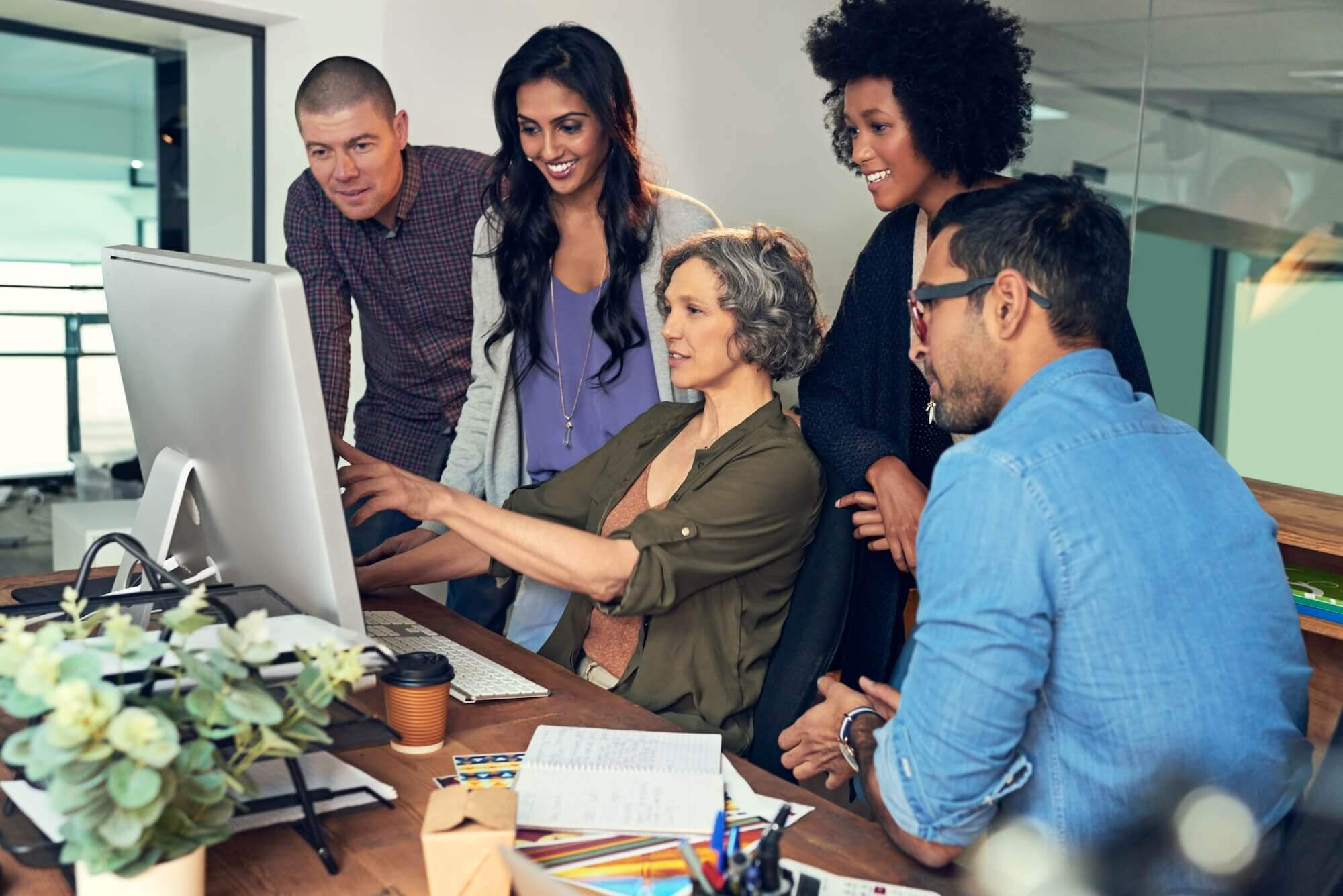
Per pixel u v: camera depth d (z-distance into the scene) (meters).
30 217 3.86
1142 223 4.55
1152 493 1.16
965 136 2.08
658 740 1.47
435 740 1.43
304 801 1.15
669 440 2.11
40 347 3.96
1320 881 1.07
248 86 4.05
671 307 1.97
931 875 1.19
